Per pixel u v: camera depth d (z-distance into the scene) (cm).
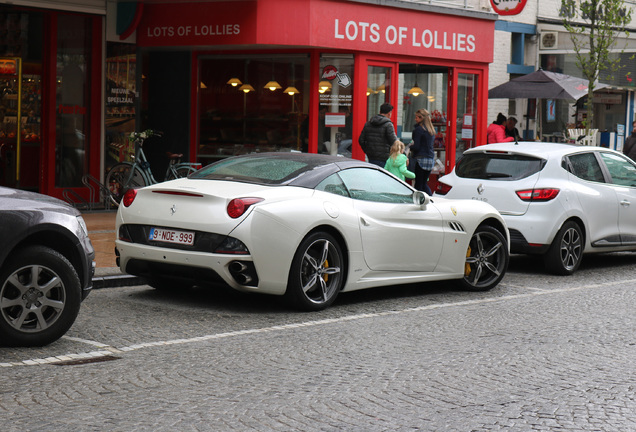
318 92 1736
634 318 894
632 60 2588
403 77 1853
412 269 973
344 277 912
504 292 1053
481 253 1055
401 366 674
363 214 920
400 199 971
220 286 850
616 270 1283
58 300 705
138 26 1725
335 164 931
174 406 555
